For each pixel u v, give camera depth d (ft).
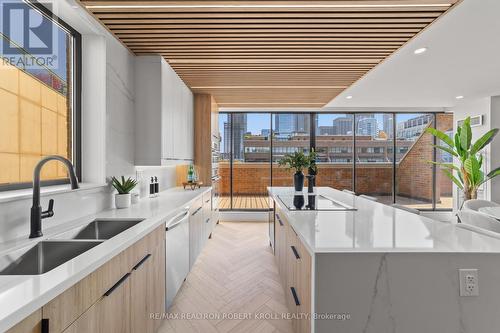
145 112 9.71
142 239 5.77
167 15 7.42
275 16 7.47
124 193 8.41
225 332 7.08
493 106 16.58
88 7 7.00
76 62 7.61
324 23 7.93
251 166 20.51
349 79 12.93
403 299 4.11
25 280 3.21
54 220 5.95
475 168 16.17
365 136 20.68
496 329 4.09
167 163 10.36
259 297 8.80
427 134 20.59
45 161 5.12
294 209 7.54
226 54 10.02
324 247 4.22
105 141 7.77
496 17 7.39
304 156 11.89
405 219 6.31
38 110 6.39
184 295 8.91
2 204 4.70
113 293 4.51
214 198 16.80
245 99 16.92
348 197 10.05
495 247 4.27
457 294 4.09
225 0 6.75
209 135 15.58
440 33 8.33
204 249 13.43
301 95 16.07
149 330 6.21
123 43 8.98
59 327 3.23
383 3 6.82
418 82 13.52
